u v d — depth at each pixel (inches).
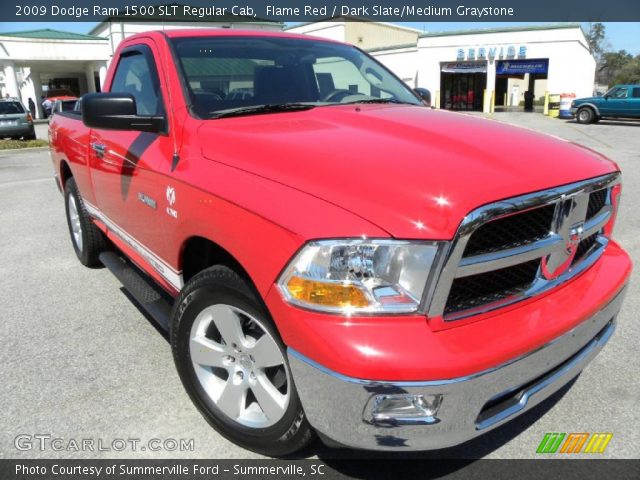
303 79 131.0
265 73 126.8
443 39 1279.5
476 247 72.9
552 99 1146.7
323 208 73.5
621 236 216.8
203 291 92.0
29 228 246.7
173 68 116.8
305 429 82.9
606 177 90.1
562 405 107.7
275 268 74.8
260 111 113.9
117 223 140.2
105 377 119.2
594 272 94.9
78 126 164.1
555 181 79.5
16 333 140.3
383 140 89.6
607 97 908.6
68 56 1358.3
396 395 68.4
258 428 91.0
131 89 136.6
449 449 96.3
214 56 123.3
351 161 80.1
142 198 115.9
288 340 74.4
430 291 69.4
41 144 619.2
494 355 70.9
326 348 69.4
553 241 80.8
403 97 142.6
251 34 137.0
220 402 96.7
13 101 716.0
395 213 70.4
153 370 122.0
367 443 72.7
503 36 1210.6
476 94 1386.6
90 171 151.8
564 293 86.1
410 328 69.7
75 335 139.0
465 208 69.5
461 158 81.2
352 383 68.5
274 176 82.7
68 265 193.9
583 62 1215.6
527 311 79.9
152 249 117.6
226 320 90.7
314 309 71.0
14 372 121.3
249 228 79.7
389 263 69.5
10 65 1316.4
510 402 79.7
